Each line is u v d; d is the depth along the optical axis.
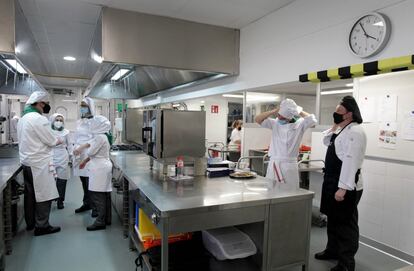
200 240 2.20
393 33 2.11
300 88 3.53
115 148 4.61
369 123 2.75
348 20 2.41
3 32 2.56
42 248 2.72
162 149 2.42
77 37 4.05
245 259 2.09
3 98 4.70
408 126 2.46
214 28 3.64
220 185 2.21
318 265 2.45
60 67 6.12
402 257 2.55
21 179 3.37
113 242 2.86
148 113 2.74
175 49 3.39
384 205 2.69
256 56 3.51
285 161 2.89
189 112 2.48
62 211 3.84
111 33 3.05
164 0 2.90
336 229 2.31
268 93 3.94
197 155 2.54
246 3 3.00
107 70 3.58
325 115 2.98
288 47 3.03
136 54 3.18
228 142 4.70
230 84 4.02
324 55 2.64
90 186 3.14
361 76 2.41
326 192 2.34
